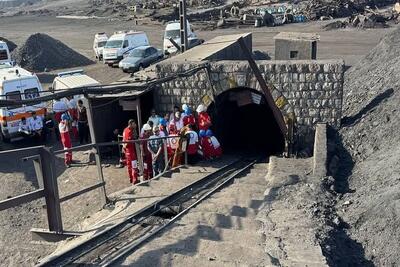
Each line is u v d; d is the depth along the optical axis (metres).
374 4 59.53
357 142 14.84
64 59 39.81
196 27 55.38
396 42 22.34
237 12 59.81
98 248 9.18
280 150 19.55
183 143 15.77
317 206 10.70
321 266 7.77
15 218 14.54
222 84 17.14
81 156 18.69
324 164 13.17
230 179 14.16
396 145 12.70
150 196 12.59
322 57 32.75
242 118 22.95
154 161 15.38
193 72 15.91
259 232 9.45
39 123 20.30
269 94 16.16
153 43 46.88
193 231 9.59
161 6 74.75
